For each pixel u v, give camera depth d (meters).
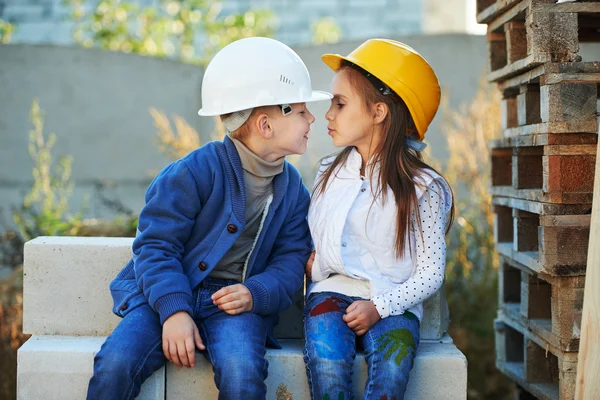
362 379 2.25
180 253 2.24
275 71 2.26
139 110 5.88
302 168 5.26
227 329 2.15
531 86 2.54
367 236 2.28
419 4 7.30
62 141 5.76
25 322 2.46
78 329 2.46
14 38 6.92
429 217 2.28
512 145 2.63
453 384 2.27
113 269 2.45
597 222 2.03
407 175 2.29
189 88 5.99
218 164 2.28
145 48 7.02
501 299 2.91
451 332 3.53
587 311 2.05
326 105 5.28
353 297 2.27
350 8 7.29
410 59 2.37
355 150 2.41
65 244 2.45
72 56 5.76
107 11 7.00
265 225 2.31
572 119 2.29
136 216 3.98
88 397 2.06
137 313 2.18
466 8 7.36
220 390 2.06
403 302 2.21
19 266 3.78
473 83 5.53
